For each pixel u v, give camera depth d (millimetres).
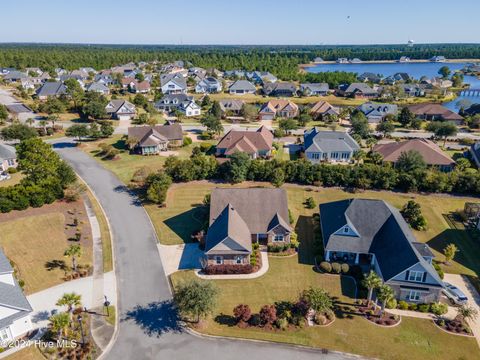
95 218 61531
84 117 126625
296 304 40531
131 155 91500
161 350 36562
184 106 136375
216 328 39375
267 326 39625
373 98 174000
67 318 35875
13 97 152625
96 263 49844
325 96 179750
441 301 43812
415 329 39469
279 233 53125
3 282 39000
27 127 97062
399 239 46438
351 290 45375
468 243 55875
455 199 69938
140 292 44656
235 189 56656
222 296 44031
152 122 120000
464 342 37844
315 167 75812
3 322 36000
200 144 97188
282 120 115375
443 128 103188
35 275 46781
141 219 61562
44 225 58250
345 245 49562
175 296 39562
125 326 39438
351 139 93125
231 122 128500
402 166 77625
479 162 83062
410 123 121438
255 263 49531
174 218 62000
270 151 92188
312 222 61312
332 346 37156
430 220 62250
